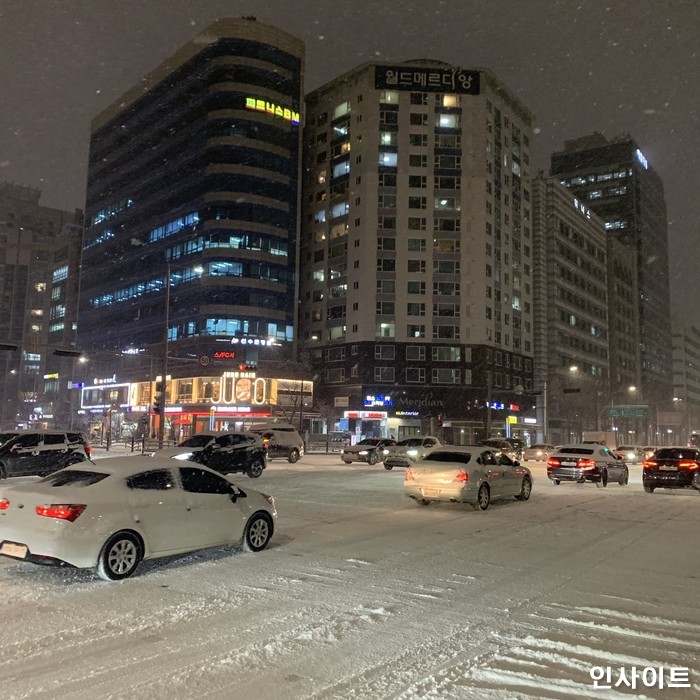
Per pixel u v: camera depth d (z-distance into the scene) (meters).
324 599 6.75
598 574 8.13
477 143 75.00
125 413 80.69
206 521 8.59
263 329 72.12
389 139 74.31
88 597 6.74
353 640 5.46
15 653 5.05
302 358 75.69
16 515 7.47
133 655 5.03
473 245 73.06
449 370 71.06
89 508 7.41
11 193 140.50
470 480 14.62
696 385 167.88
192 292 73.44
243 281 71.81
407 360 71.00
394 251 72.56
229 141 74.19
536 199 88.81
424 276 72.31
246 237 72.88
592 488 22.58
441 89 75.19
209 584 7.36
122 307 86.44
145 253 83.31
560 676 4.75
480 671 4.82
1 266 132.62
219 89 75.62
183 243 76.81
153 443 50.59
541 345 85.25
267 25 77.50
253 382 67.25
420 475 14.99
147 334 80.75
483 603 6.68
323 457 41.88
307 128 81.81
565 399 88.75
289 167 76.69
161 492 8.21
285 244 75.19
